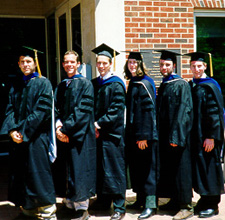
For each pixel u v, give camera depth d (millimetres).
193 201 5027
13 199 4211
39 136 4141
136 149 4547
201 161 4453
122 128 4457
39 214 4406
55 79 7914
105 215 4512
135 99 4484
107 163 4402
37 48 8461
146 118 4371
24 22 8336
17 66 8359
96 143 4523
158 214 4535
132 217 4453
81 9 6121
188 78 6059
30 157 4094
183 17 5996
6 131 4203
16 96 4285
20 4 8234
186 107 4371
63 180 4449
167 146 4457
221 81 6434
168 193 4480
